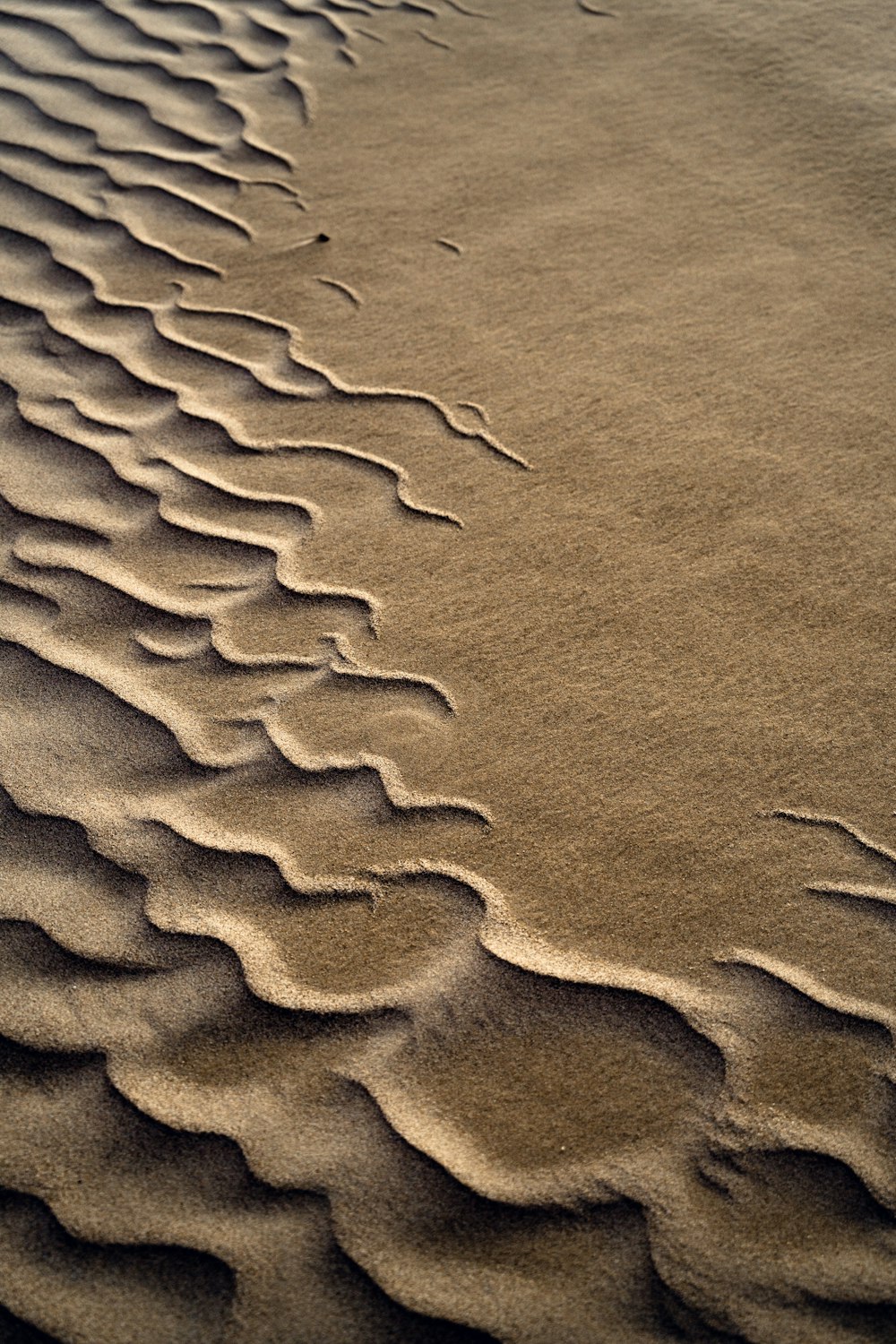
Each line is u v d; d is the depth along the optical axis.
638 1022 1.81
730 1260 1.56
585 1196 1.62
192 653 2.42
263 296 3.49
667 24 4.99
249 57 4.80
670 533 2.68
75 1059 1.76
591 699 2.31
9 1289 1.52
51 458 2.92
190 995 1.85
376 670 2.38
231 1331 1.49
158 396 3.13
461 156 4.12
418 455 2.92
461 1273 1.54
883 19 5.00
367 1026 1.81
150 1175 1.64
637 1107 1.72
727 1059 1.77
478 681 2.36
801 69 4.62
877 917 1.96
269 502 2.79
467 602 2.53
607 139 4.20
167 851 2.05
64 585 2.57
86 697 2.32
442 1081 1.75
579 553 2.64
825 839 2.08
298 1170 1.64
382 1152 1.66
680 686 2.34
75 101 4.48
